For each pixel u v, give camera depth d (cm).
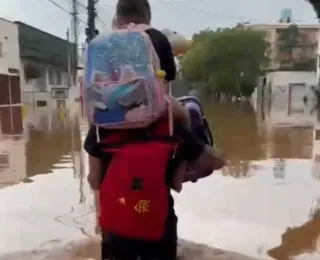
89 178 267
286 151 1194
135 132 243
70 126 1912
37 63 3906
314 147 1273
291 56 5850
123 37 238
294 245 502
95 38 244
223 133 1630
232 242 512
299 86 4419
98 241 403
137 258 259
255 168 946
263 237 532
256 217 612
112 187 247
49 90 4128
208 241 515
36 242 500
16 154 1155
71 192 748
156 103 235
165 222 254
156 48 250
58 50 4428
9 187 788
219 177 847
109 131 246
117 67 235
